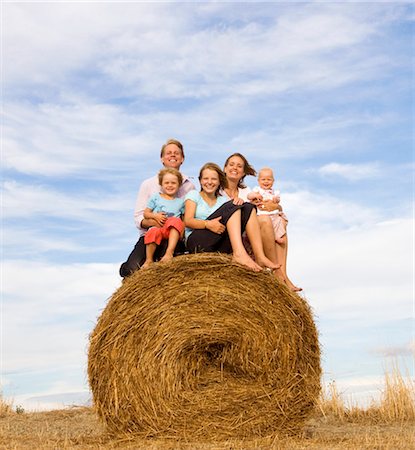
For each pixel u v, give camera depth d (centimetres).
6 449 657
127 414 675
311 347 682
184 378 677
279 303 677
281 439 666
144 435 672
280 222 795
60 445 678
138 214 781
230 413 671
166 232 723
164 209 749
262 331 676
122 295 678
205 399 673
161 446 645
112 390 677
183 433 669
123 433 677
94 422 843
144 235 745
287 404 674
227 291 678
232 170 762
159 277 678
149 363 674
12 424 834
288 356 675
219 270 680
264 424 673
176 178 748
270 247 762
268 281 678
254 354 675
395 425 793
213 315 677
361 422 817
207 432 668
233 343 678
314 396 679
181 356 677
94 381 681
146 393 673
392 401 848
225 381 680
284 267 799
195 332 675
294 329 676
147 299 678
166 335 675
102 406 680
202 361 684
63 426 817
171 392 673
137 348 676
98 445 667
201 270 680
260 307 677
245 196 787
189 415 671
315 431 739
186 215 716
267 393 673
